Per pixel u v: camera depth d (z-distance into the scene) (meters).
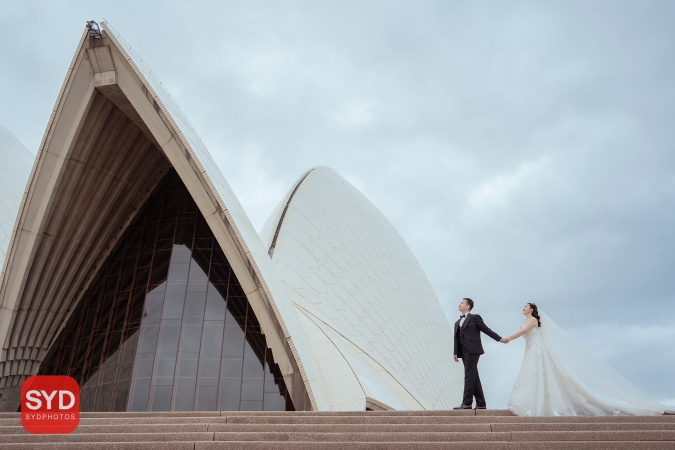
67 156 17.05
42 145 16.83
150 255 19.98
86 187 18.39
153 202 21.11
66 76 16.36
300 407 15.95
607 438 6.58
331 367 20.53
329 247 29.06
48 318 19.17
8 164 29.22
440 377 32.34
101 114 17.30
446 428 7.21
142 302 19.12
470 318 9.17
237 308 18.86
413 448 6.34
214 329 18.52
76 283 19.94
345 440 6.78
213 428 7.41
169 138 16.50
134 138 18.69
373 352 26.36
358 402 18.98
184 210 20.61
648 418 7.30
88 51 16.19
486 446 6.31
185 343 18.31
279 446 6.40
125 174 19.45
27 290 18.02
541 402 8.30
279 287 18.81
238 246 16.52
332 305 26.34
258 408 17.39
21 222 17.23
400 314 30.98
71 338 19.77
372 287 29.89
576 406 8.46
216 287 19.20
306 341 19.28
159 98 16.20
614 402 8.38
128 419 8.04
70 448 6.42
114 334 18.92
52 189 17.14
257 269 16.27
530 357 8.67
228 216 16.34
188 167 16.56
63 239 18.56
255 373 17.89
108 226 20.19
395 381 25.89
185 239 20.08
